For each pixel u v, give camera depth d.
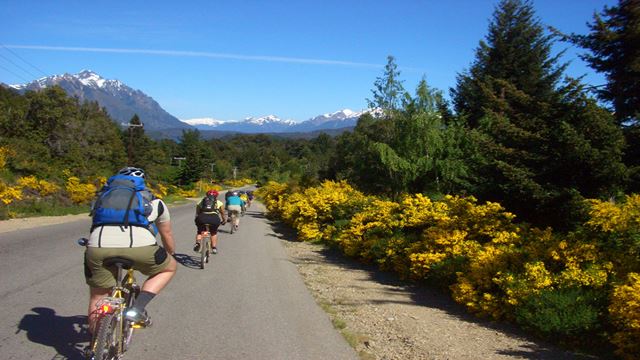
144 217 4.52
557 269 6.88
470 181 14.34
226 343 5.43
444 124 18.84
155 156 90.69
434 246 9.21
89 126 47.94
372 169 19.77
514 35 31.27
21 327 5.61
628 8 16.73
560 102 9.53
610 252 6.64
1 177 25.62
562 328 5.69
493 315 6.79
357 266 11.83
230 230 19.55
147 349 5.13
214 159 137.12
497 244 8.23
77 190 28.92
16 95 63.34
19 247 11.75
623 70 16.92
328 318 6.75
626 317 5.00
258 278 9.40
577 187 9.07
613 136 8.81
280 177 55.22
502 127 10.09
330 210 16.47
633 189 9.70
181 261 11.11
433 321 6.94
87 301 6.86
